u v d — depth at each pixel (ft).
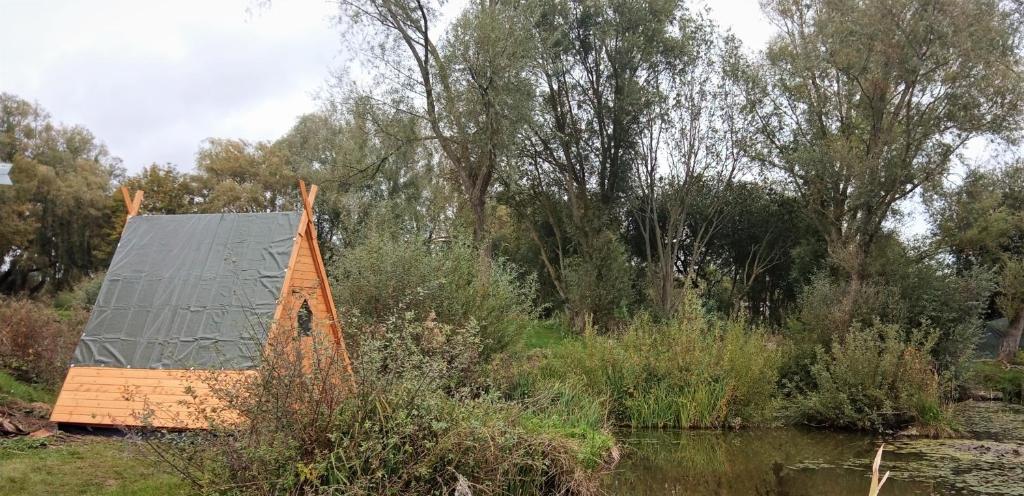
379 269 43.83
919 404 49.34
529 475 26.43
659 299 99.40
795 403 54.03
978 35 78.13
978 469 37.29
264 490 19.79
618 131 102.06
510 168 80.69
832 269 92.73
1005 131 84.69
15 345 43.34
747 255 127.13
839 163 86.89
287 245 35.32
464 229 56.13
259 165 160.76
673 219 105.91
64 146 179.52
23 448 27.96
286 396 21.03
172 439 22.52
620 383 50.01
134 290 35.37
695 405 49.08
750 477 35.53
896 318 68.18
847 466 38.09
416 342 31.81
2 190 143.02
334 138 99.40
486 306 46.39
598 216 100.94
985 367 82.17
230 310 33.60
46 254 162.09
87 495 22.38
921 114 86.33
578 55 100.68
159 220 38.14
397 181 93.86
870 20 82.43
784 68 100.58
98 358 33.37
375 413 21.83
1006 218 99.09
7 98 165.78
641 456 39.83
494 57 75.82
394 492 20.71
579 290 91.76
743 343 53.36
